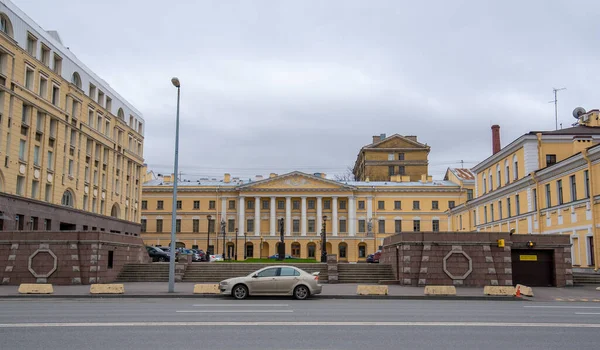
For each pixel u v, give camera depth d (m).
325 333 12.44
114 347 10.59
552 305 20.70
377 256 58.59
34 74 43.38
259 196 93.56
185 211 93.75
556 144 46.88
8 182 39.88
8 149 39.97
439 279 30.39
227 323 13.93
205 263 36.31
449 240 30.77
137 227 66.75
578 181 38.53
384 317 15.55
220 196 94.12
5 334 12.04
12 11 40.22
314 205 94.94
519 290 24.58
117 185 61.88
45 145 45.16
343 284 32.47
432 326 13.66
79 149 51.50
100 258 31.72
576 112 54.94
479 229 63.62
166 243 92.81
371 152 104.81
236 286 22.80
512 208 51.53
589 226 36.44
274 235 93.19
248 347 10.68
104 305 19.56
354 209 93.44
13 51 40.22
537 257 31.45
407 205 93.06
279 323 13.98
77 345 10.77
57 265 31.12
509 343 11.36
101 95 57.47
